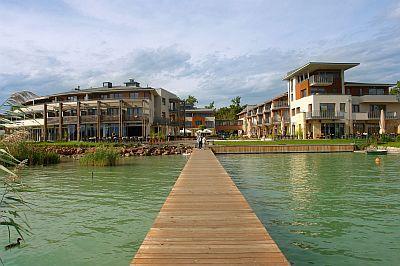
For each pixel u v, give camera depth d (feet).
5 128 16.57
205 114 287.48
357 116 178.81
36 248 26.18
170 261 15.67
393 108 186.50
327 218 33.24
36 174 70.74
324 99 177.58
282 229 29.78
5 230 30.35
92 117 173.27
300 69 190.49
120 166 87.56
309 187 51.37
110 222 32.89
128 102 173.88
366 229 29.68
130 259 24.08
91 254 24.99
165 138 179.52
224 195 31.30
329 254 24.13
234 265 15.20
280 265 15.19
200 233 19.89
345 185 53.01
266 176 64.64
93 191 49.49
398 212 35.53
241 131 316.19
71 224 32.32
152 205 40.01
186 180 41.01
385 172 69.26
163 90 223.30
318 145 132.57
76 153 126.00
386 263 22.63
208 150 114.42
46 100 214.90
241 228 20.85
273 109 226.58
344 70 190.90
